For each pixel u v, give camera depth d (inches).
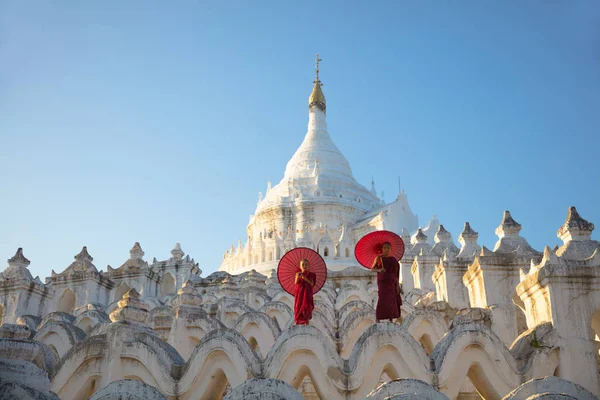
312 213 3385.8
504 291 884.6
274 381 464.8
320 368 606.2
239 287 1423.5
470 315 814.5
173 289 1854.1
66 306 1437.0
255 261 2903.5
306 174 3690.9
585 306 642.2
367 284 1563.7
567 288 648.4
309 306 670.5
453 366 607.8
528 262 895.7
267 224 3472.0
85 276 1435.8
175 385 638.5
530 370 613.0
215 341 638.5
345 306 971.9
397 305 665.0
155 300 1289.4
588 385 608.7
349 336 800.9
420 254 1386.6
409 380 461.4
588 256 689.0
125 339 675.4
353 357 616.1
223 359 637.3
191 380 633.0
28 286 1251.8
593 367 617.3
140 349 662.5
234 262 2992.1
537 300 685.3
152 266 1889.8
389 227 3139.8
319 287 711.7
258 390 460.1
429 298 1160.8
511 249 972.6
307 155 3865.7
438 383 597.9
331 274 1596.9
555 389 473.4
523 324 890.1
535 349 626.2
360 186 3806.6
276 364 606.5
